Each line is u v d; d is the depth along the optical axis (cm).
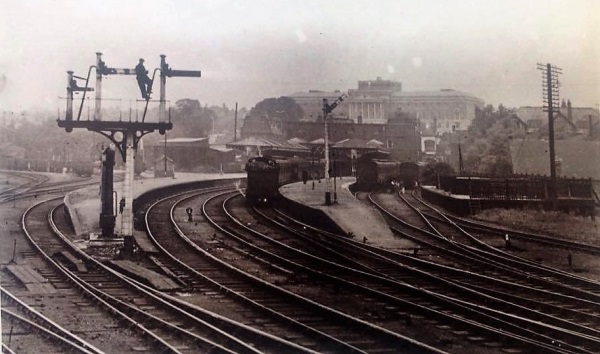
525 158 2369
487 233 2111
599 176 2241
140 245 1883
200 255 1788
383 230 2155
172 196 3000
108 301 1236
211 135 3725
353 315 1159
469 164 2466
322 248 1881
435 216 2397
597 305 1250
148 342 979
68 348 928
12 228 2166
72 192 2836
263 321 1110
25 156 4712
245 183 3406
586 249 1820
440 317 1132
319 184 2881
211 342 936
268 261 1716
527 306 1265
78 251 1741
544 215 2256
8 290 1330
